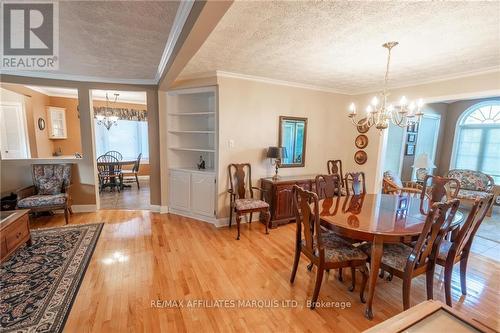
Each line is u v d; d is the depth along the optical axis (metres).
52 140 6.15
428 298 1.97
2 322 1.77
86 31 2.25
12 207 3.55
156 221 3.97
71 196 4.27
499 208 5.05
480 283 2.41
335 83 4.17
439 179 3.04
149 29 2.21
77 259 2.67
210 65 3.25
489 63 2.96
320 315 1.94
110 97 6.66
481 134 5.87
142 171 7.88
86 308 1.95
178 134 4.39
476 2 1.68
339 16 1.91
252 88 3.87
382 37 2.28
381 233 1.81
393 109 3.09
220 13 1.45
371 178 4.60
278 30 2.16
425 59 2.85
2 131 4.84
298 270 2.60
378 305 2.08
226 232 3.59
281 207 3.85
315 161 4.67
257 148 4.04
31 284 2.22
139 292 2.17
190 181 4.11
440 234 1.89
